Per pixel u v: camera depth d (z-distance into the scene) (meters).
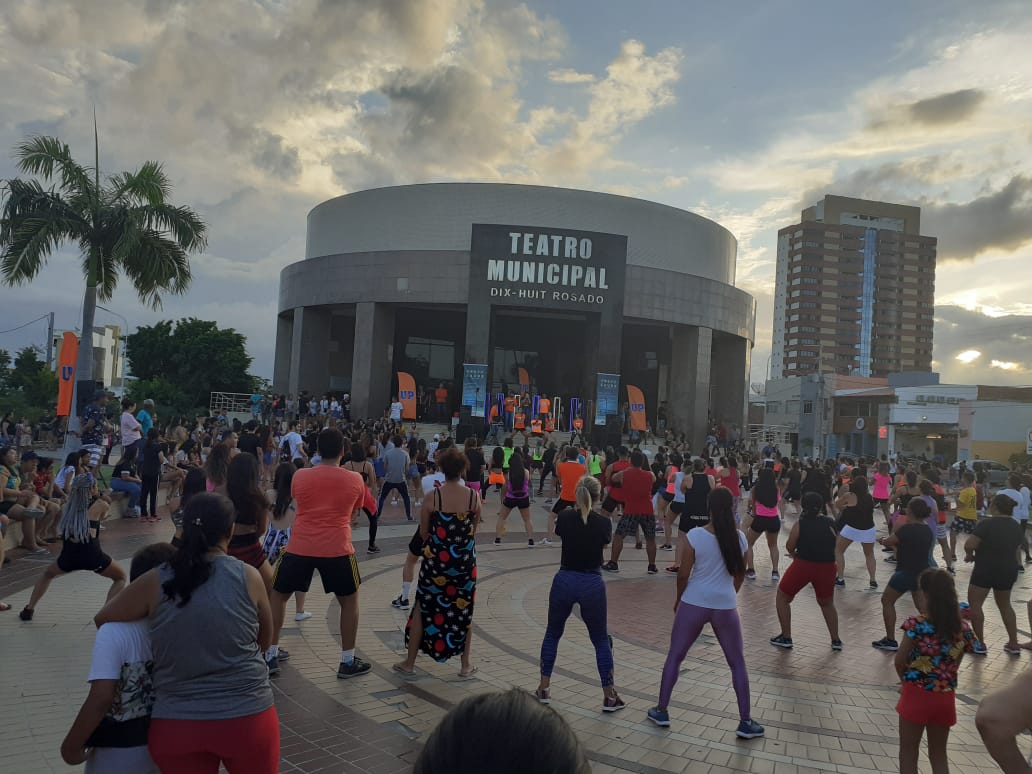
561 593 5.93
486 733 1.12
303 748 4.90
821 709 6.25
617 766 4.92
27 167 19.31
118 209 19.66
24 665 6.14
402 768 4.66
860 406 62.06
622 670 7.11
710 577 5.69
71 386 19.94
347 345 54.00
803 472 21.45
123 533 12.88
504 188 45.69
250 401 51.47
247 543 5.70
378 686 6.13
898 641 8.46
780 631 8.93
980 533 8.34
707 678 6.97
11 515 10.62
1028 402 53.44
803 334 137.62
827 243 138.38
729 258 53.25
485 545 14.27
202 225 21.03
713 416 53.75
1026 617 10.43
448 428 41.25
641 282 44.66
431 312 51.25
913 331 140.75
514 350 52.66
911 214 146.12
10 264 19.17
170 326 59.47
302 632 7.62
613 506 12.34
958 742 5.72
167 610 3.00
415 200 46.12
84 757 3.03
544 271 40.88
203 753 2.99
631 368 55.50
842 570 11.98
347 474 6.27
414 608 6.45
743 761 5.11
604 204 46.50
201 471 9.57
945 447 56.16
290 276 48.56
